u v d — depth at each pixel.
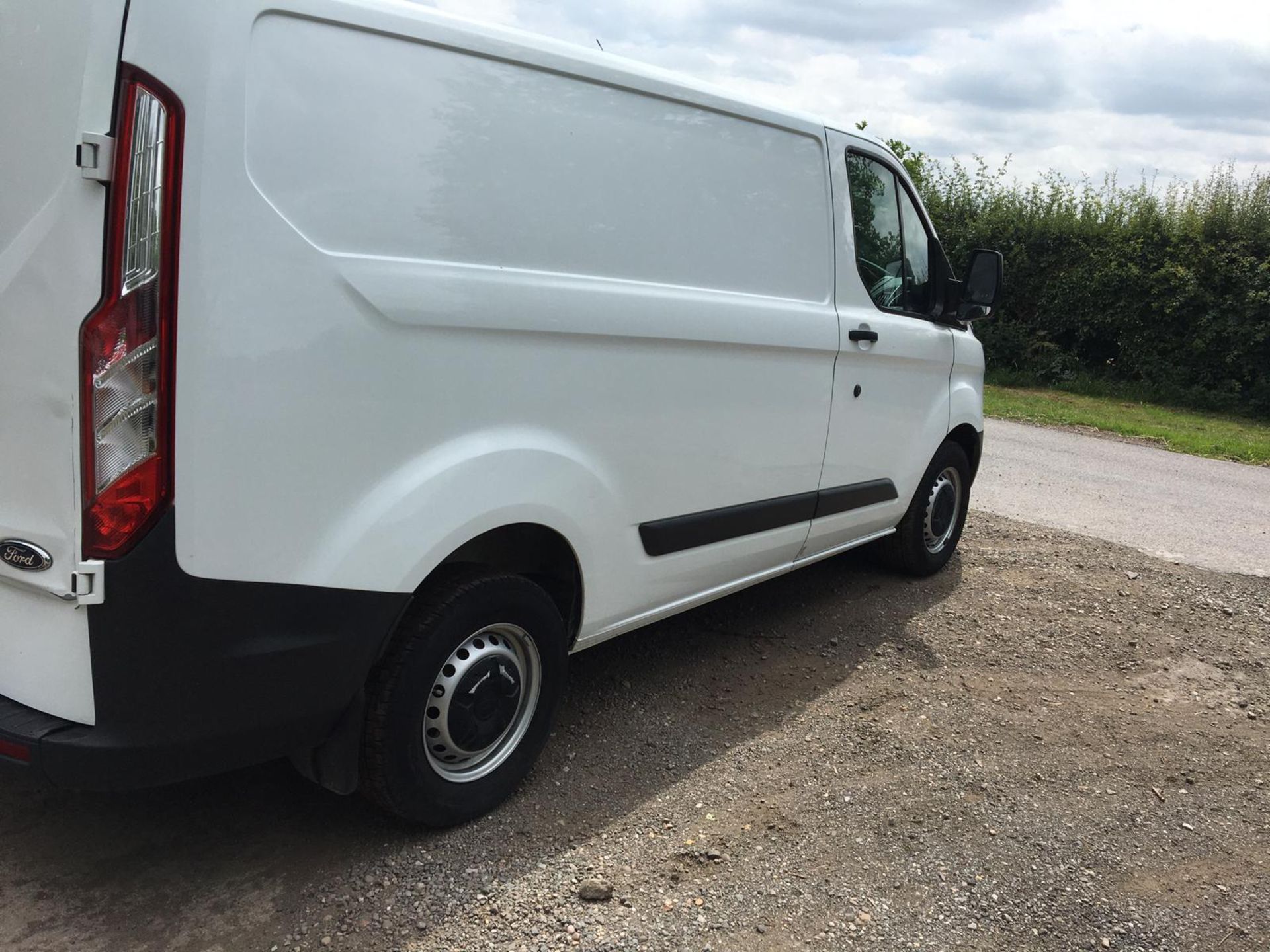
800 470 4.09
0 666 2.34
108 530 2.12
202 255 2.09
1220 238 16.19
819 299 4.09
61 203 2.10
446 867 2.70
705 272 3.47
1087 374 17.48
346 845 2.78
